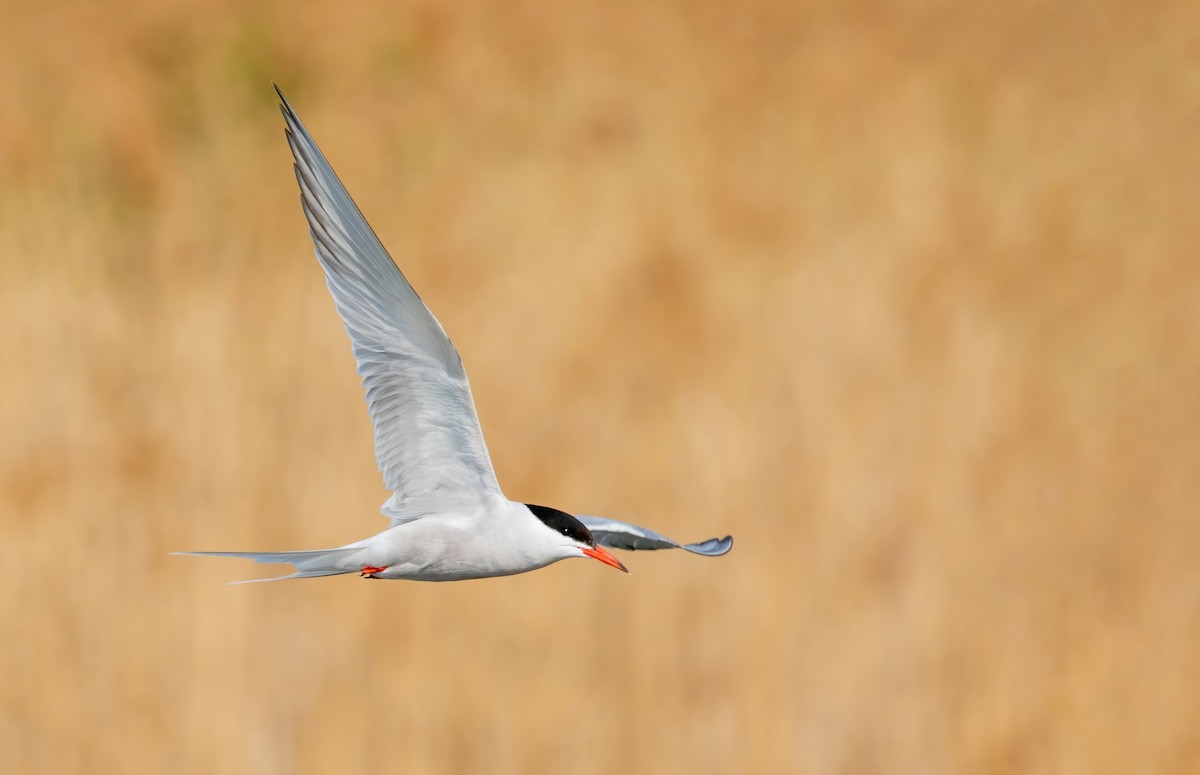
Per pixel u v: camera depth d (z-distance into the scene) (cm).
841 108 2291
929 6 2564
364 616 1147
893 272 1823
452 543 790
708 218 1953
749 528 1311
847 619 1220
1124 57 2531
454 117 2164
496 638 1158
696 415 1448
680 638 1194
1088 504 1408
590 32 2372
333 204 753
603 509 1355
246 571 1184
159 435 1302
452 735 1105
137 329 1484
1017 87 2416
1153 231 2052
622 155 2098
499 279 1752
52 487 1229
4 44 2117
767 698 1155
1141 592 1298
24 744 1057
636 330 1650
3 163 1884
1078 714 1178
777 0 2492
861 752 1141
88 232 1766
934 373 1583
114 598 1137
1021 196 2105
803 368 1563
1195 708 1202
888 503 1360
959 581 1278
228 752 1062
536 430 1440
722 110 2261
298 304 1548
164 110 2153
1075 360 1730
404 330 761
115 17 2250
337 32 2281
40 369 1362
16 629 1102
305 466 1293
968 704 1172
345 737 1078
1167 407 1638
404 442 791
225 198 1923
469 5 2372
